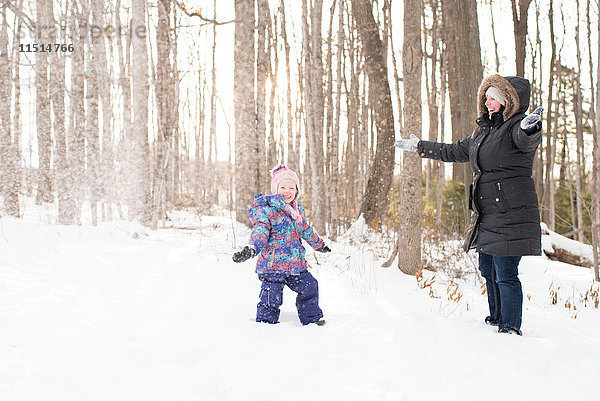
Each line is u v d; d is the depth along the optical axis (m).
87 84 8.19
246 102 9.13
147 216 9.48
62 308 3.31
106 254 5.43
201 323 3.18
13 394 1.98
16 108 13.73
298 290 3.40
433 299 4.53
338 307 3.89
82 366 2.35
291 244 3.44
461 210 10.90
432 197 13.54
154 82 16.70
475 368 2.51
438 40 15.78
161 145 8.88
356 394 2.15
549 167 18.28
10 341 2.59
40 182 12.80
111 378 2.23
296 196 3.72
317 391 2.18
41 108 12.76
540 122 3.18
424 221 11.02
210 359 2.56
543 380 2.39
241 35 9.14
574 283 6.45
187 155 27.86
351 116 17.09
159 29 9.62
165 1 9.84
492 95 3.51
